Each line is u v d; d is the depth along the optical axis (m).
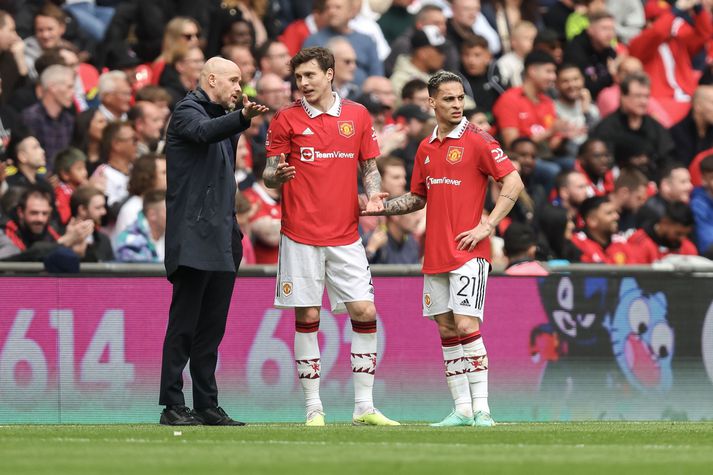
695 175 45.91
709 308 33.56
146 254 35.91
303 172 26.69
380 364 31.92
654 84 52.19
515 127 45.75
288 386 31.48
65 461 16.94
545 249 39.22
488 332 32.44
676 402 33.38
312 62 26.39
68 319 30.64
